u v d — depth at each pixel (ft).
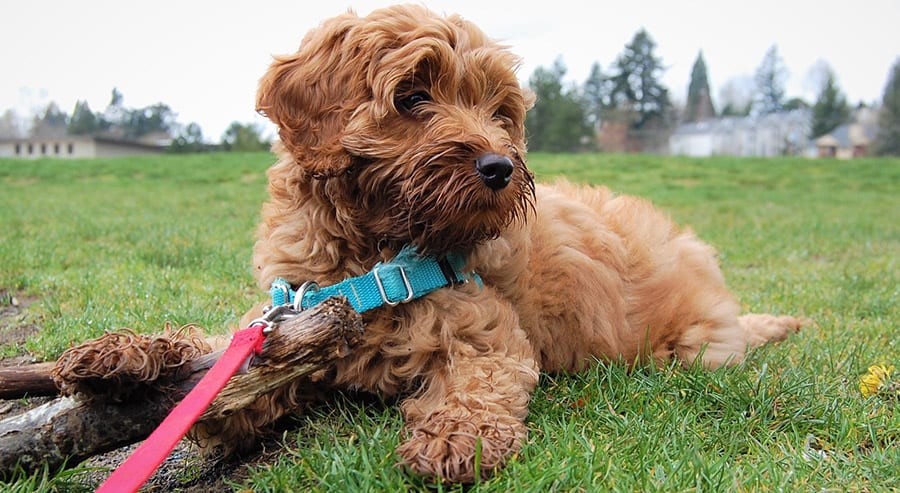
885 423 1.86
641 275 2.40
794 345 2.69
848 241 6.42
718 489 1.43
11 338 2.76
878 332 2.93
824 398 2.01
